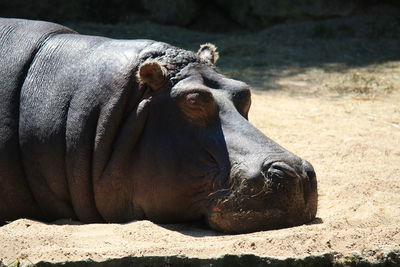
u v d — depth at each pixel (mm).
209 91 20500
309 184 20125
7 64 22766
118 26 59906
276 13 61062
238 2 62844
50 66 22578
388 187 25734
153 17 61812
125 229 19766
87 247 18312
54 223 22250
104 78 21594
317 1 61250
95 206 21781
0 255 17922
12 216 22453
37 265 17109
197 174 20328
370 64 52250
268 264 17281
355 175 27500
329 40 57812
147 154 20844
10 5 59344
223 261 17234
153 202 20844
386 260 17844
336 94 44344
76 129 21406
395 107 40906
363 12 61812
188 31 60562
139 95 21188
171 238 19094
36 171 22000
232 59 53625
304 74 49469
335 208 22828
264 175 19406
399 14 61625
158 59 21562
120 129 21219
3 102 22266
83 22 60438
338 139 33812
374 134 34938
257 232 19438
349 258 17734
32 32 23547
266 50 55562
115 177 21047
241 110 21359
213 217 20016
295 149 31969
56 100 21969
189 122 20672
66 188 21906
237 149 19953
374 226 20219
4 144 21922
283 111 39688
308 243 18250
